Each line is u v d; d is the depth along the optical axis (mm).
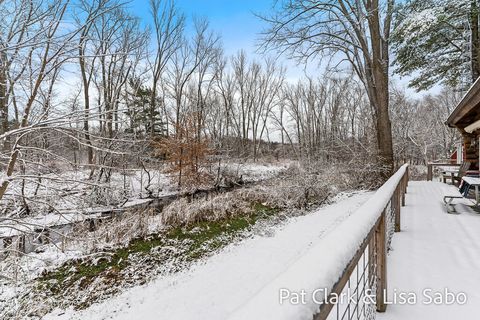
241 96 30438
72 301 4090
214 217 7820
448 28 10328
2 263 4359
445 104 28062
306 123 30359
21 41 3537
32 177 3754
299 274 840
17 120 4145
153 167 12148
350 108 24344
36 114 4121
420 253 3121
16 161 3941
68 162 4078
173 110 22312
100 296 4215
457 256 3018
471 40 10250
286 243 5914
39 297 4074
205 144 13961
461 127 8531
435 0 9820
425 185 9406
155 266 5148
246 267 4918
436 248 3264
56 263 4910
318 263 925
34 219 4422
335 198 9797
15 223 3871
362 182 10969
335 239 1170
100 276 4711
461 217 4648
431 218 4656
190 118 13883
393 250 3225
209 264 5199
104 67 11398
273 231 6832
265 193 10180
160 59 19094
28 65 3725
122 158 6734
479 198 4961
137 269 5008
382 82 10219
